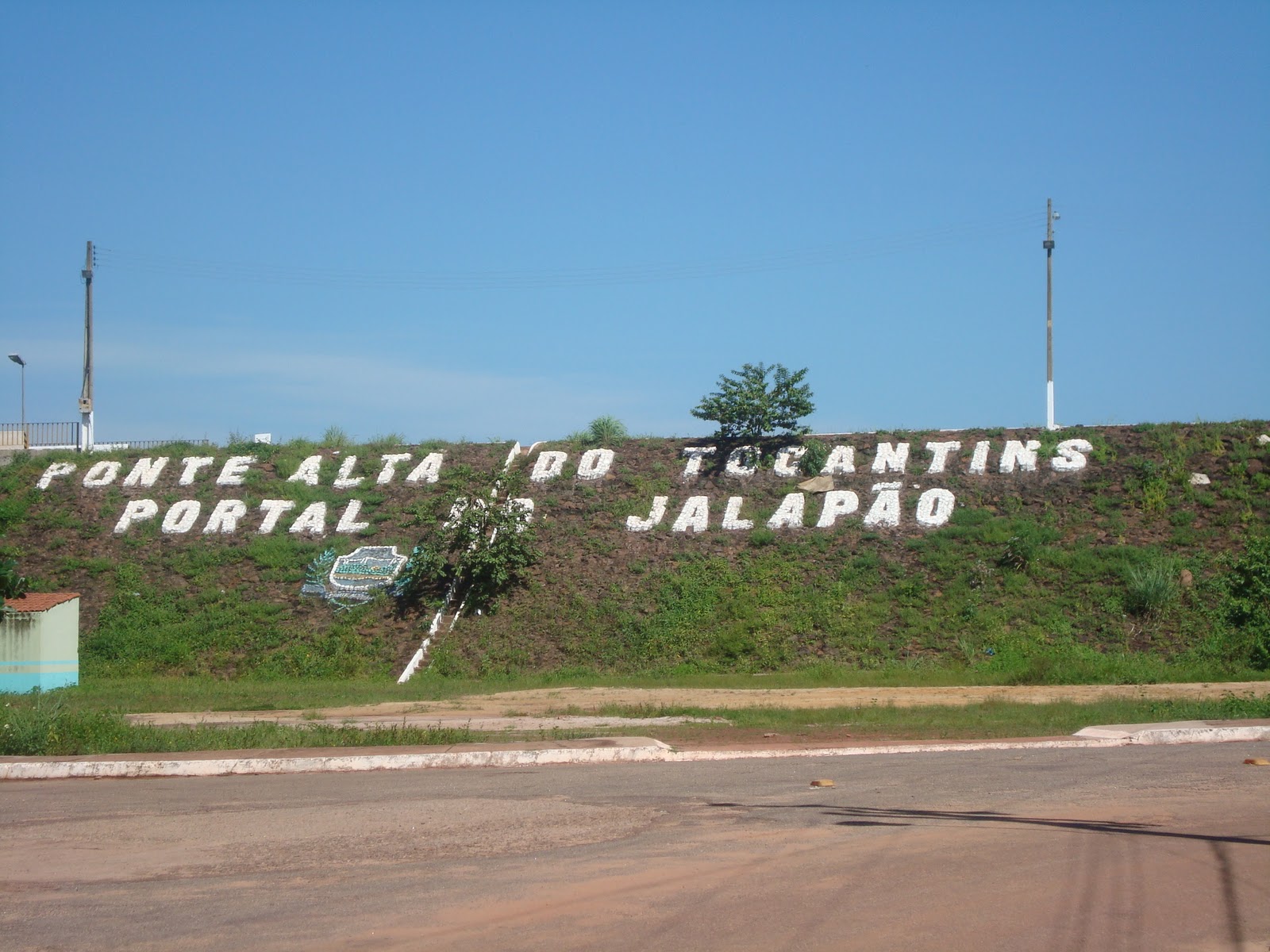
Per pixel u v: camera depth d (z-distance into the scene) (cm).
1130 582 3409
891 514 3975
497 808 1235
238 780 1481
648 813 1197
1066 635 3297
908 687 2880
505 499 4022
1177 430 4238
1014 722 2067
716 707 2448
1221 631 3216
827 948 743
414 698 2802
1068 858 975
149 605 3869
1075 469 4081
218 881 923
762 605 3594
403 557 3994
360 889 895
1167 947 743
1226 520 3697
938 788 1356
